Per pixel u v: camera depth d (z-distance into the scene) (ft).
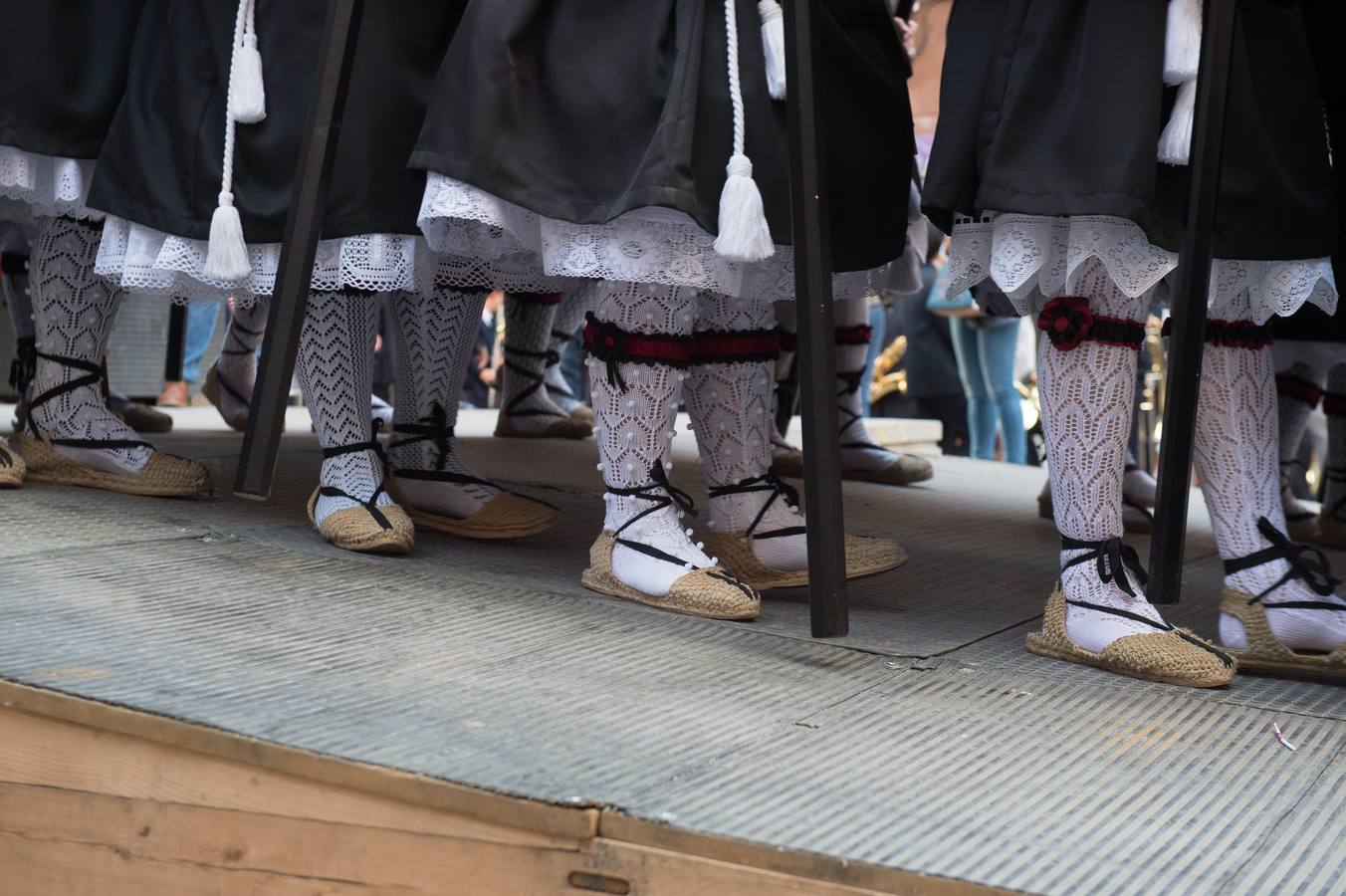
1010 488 12.60
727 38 5.80
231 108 6.61
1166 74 5.24
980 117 5.60
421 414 7.86
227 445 10.96
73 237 7.80
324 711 4.36
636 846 3.61
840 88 6.36
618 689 4.93
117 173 7.06
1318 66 6.38
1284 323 7.96
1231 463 6.01
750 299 6.68
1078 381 5.72
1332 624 5.75
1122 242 5.42
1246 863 3.62
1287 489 9.83
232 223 6.51
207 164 6.80
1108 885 3.42
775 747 4.39
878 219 6.61
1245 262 5.75
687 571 6.26
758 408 6.96
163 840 4.17
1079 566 5.88
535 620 5.88
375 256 6.59
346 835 3.91
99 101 7.26
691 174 5.65
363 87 6.52
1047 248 5.54
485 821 3.75
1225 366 5.98
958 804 3.96
